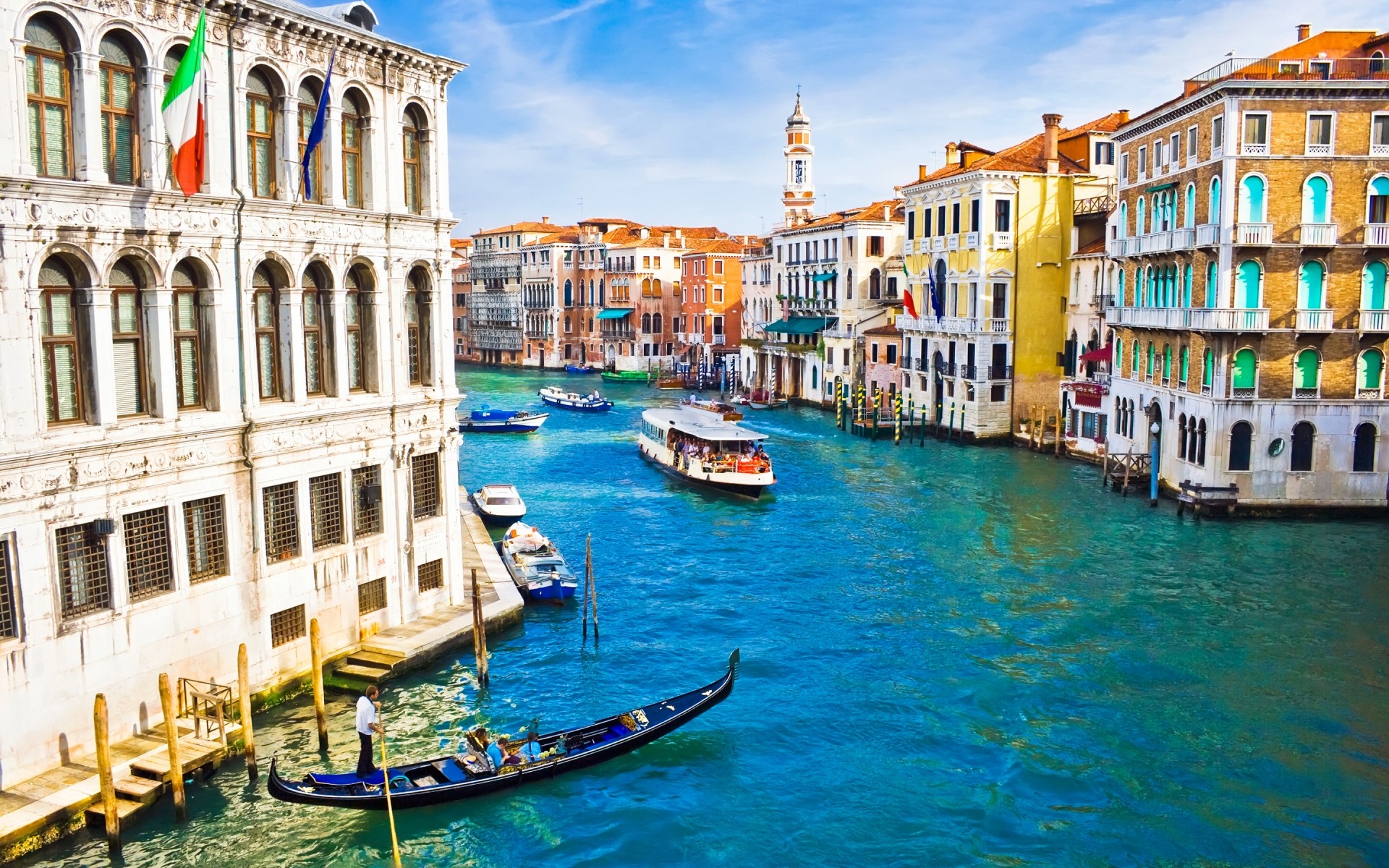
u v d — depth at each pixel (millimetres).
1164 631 24422
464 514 35062
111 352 15766
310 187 19188
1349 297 34094
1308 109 33562
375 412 20766
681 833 16172
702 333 95000
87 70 15156
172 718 14898
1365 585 27391
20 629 14719
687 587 28719
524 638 24219
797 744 19094
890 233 67625
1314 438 34500
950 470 46000
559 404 74750
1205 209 35500
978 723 19844
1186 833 16016
